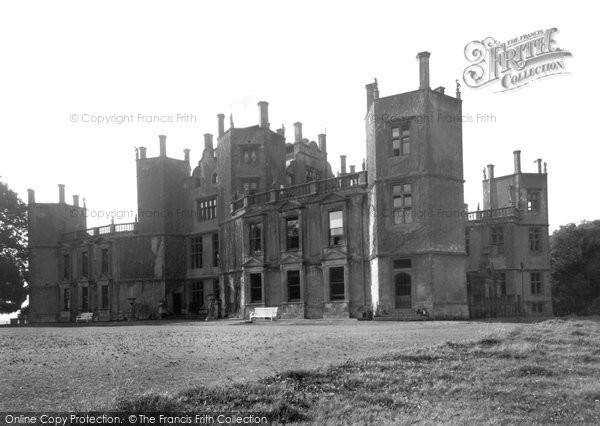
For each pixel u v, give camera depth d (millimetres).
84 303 61188
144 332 26562
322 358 12961
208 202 54812
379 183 34938
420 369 11227
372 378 10469
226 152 50594
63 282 63750
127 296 56281
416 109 34156
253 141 49781
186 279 55688
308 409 8734
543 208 54438
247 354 14320
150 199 56531
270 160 50125
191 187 56750
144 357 14430
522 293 52062
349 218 37656
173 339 20703
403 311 32938
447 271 33375
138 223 56719
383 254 34094
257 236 43625
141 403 8523
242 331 24578
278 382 9938
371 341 16578
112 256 57906
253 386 9531
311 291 39312
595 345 13656
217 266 53094
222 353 14773
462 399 9211
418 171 33594
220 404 8688
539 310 52719
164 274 54938
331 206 38656
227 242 48844
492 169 57781
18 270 67625
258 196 44125
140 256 56219
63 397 9289
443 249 33344
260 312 38625
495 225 52719
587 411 8539
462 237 34844
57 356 15453
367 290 36406
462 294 33969
